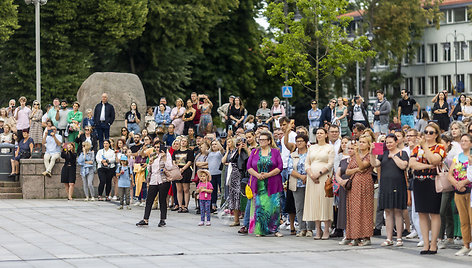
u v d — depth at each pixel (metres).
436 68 98.12
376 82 88.75
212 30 57.34
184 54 54.88
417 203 14.75
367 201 15.99
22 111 30.31
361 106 31.11
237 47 58.06
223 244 16.28
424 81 99.12
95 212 23.33
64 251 15.11
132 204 25.94
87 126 28.20
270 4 42.34
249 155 18.59
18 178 29.02
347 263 13.61
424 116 29.55
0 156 28.81
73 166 27.80
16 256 14.41
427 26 87.75
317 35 41.88
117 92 34.50
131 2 46.81
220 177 23.17
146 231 18.66
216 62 58.22
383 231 18.73
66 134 29.77
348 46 42.06
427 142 14.65
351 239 16.31
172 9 49.53
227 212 21.47
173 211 23.84
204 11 50.84
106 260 13.94
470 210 14.45
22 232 18.33
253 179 17.77
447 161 15.48
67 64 46.59
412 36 86.25
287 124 18.80
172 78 54.31
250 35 58.66
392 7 78.06
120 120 34.38
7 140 30.19
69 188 27.81
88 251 15.12
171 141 27.45
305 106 67.75
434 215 14.72
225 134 24.09
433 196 14.59
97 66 54.31
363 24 78.94
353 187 15.98
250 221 17.97
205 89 58.34
